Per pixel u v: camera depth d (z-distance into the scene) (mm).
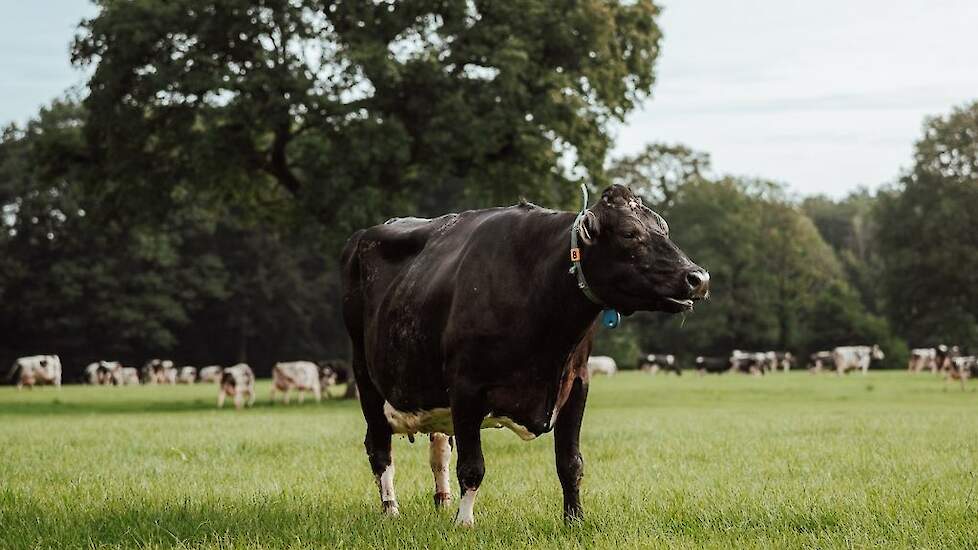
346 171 31500
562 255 6809
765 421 20047
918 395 37125
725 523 7219
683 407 28875
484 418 7230
